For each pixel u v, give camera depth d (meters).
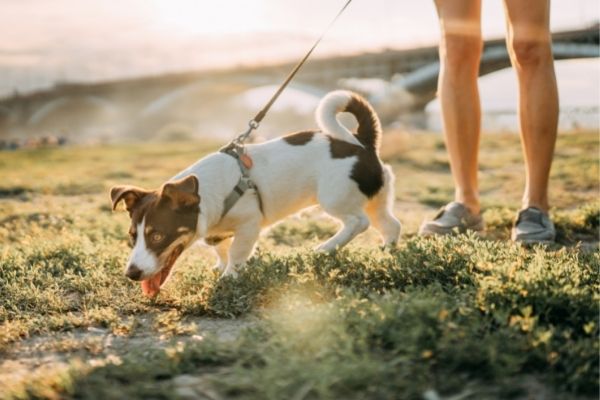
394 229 2.12
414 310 1.34
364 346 1.27
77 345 1.47
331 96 2.02
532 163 2.29
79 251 2.19
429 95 24.83
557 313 1.42
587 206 2.77
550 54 2.24
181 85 33.91
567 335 1.32
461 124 2.34
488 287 1.47
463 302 1.46
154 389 1.18
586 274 1.67
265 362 1.28
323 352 1.24
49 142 21.53
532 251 2.12
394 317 1.33
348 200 1.98
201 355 1.30
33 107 40.66
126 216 3.29
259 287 1.70
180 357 1.30
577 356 1.23
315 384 1.14
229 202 1.86
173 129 20.75
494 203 3.31
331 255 1.82
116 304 1.73
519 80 2.27
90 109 39.84
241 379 1.18
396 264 1.74
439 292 1.51
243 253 1.90
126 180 5.41
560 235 2.50
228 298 1.69
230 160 1.89
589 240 2.48
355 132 2.07
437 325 1.31
